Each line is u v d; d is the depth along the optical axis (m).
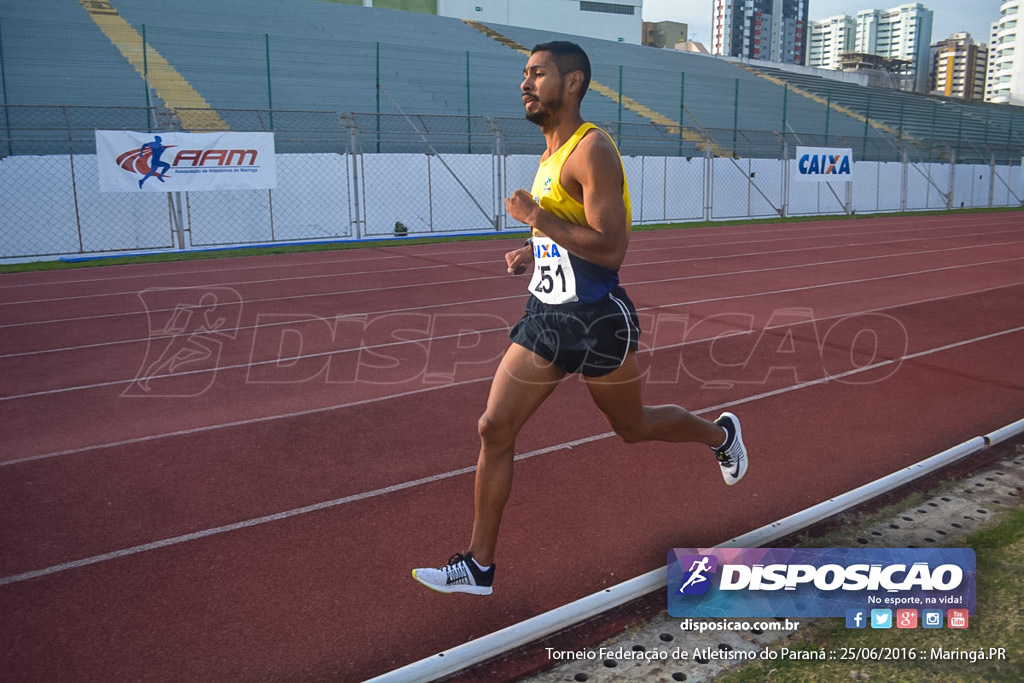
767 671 2.26
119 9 23.52
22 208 13.68
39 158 13.75
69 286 10.51
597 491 3.65
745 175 23.39
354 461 4.10
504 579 2.86
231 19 25.75
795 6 194.38
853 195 26.08
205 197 15.48
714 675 2.26
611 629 2.52
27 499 3.64
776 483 3.75
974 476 3.74
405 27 30.45
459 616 2.63
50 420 4.85
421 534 3.25
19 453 4.25
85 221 14.22
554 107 2.37
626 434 2.79
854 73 50.75
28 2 22.12
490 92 25.59
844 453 4.16
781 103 33.06
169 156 14.06
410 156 17.77
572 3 44.00
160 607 2.70
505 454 2.53
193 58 21.61
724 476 3.23
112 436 4.53
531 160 19.73
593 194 2.27
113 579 2.89
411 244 16.05
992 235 18.12
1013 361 6.19
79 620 2.62
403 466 4.03
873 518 3.27
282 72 22.42
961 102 46.41
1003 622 2.47
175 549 3.13
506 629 2.40
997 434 4.17
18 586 2.85
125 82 19.42
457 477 3.88
